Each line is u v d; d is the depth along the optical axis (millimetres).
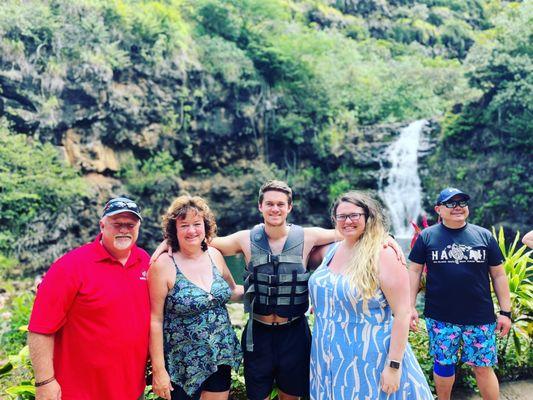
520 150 20703
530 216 19938
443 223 3150
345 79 29109
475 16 43844
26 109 17531
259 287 2717
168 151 21812
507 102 20234
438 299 3062
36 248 16984
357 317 2447
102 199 19500
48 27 17938
